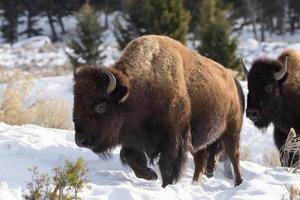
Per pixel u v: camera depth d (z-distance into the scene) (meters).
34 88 58.44
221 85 29.16
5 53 133.00
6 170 23.19
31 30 196.25
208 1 98.12
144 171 25.47
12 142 27.88
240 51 138.75
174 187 23.34
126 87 23.75
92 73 23.69
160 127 25.53
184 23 95.31
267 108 34.44
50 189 19.03
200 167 28.67
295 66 35.88
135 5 97.31
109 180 24.61
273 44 153.00
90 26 109.19
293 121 35.59
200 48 95.50
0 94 38.41
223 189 26.31
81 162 18.61
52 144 29.55
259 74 34.19
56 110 39.62
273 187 23.89
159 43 26.58
